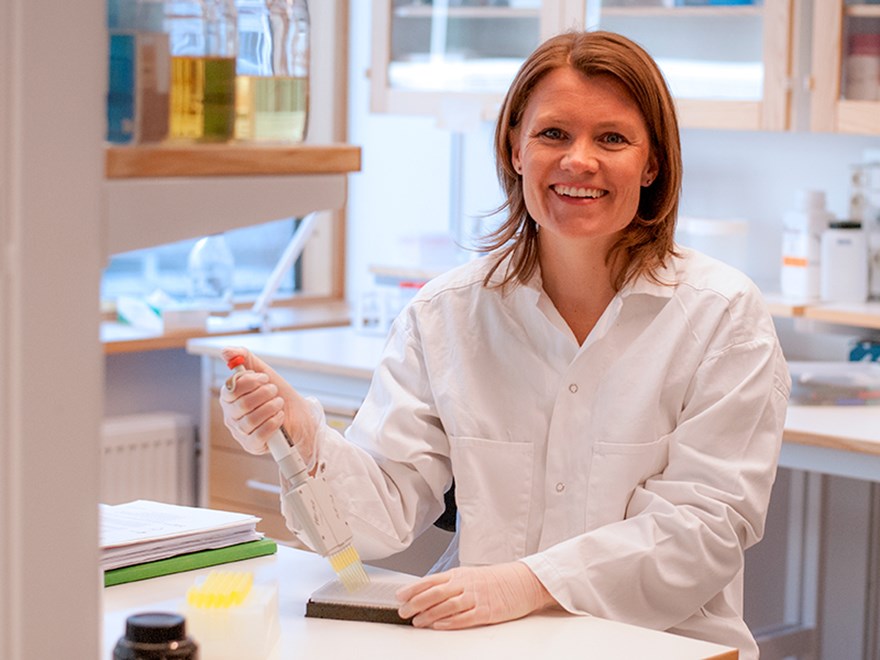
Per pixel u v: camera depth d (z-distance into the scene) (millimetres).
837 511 3553
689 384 1887
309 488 1637
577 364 1895
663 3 3439
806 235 3357
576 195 1823
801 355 3656
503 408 1938
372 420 1969
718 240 3545
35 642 1062
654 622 1747
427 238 4129
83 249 1062
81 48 1043
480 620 1577
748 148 3732
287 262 4172
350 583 1640
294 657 1442
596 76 1833
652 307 1912
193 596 1447
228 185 1194
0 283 1021
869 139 3494
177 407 4336
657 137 1881
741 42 3340
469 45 3883
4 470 1040
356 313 3936
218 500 3750
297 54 1349
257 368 1783
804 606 3582
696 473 1834
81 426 1079
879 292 3371
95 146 1060
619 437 1878
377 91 4055
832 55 3148
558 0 3639
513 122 1937
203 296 4238
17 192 1018
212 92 1195
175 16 1178
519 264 1952
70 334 1062
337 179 1303
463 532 1906
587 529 1886
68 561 1081
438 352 1976
